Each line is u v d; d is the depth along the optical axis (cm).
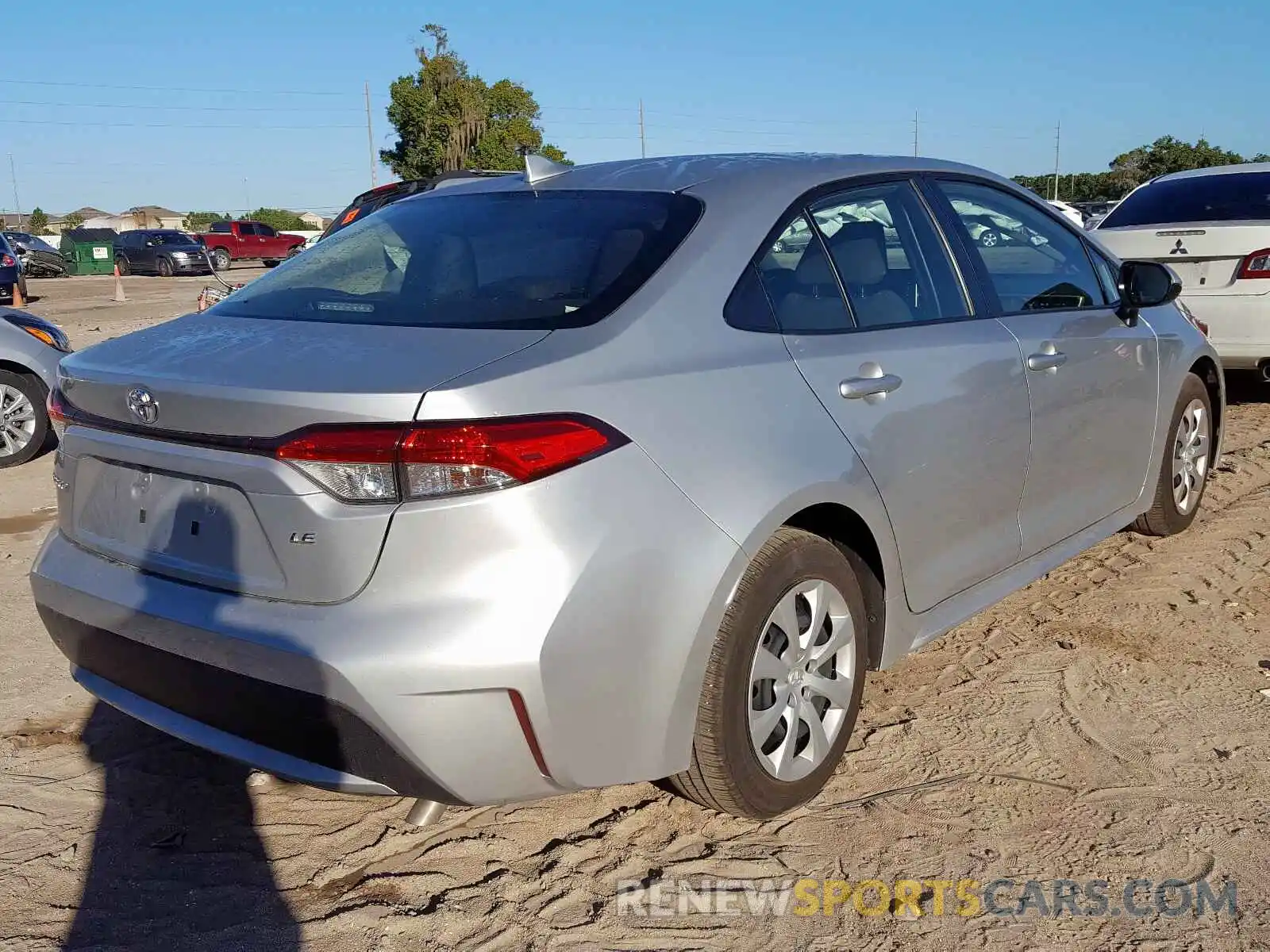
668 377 264
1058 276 415
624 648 246
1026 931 253
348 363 249
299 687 237
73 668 302
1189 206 789
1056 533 400
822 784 305
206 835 297
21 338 768
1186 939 249
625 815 303
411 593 233
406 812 307
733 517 262
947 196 375
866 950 248
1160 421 467
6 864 284
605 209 314
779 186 321
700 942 251
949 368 335
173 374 260
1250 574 470
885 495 307
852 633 306
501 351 251
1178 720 347
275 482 239
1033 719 350
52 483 716
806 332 304
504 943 252
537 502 235
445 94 5209
